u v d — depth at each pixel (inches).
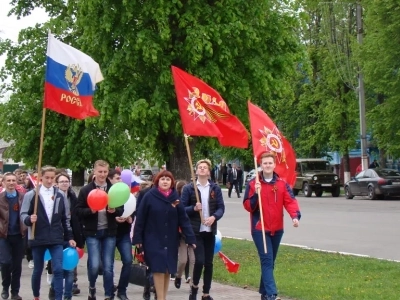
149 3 538.3
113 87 563.5
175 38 565.6
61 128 954.7
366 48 1462.8
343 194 1716.3
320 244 650.2
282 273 473.4
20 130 971.3
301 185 1627.7
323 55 1795.0
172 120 562.9
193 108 391.5
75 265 382.6
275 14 588.4
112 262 378.9
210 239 381.4
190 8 550.0
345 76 1649.9
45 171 371.9
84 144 923.4
